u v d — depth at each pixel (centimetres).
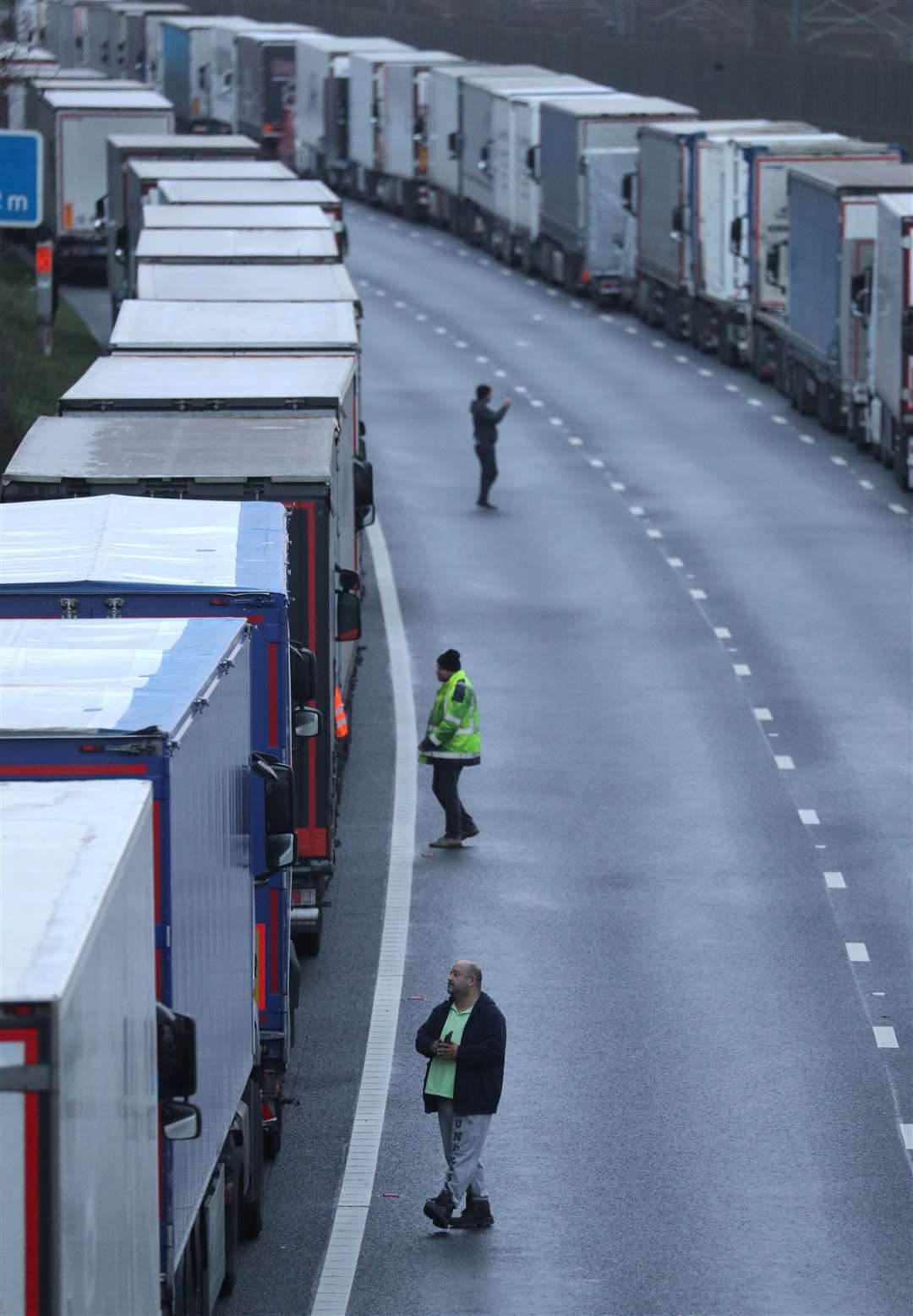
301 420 7756
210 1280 4512
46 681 4188
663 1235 5422
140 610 5381
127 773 3772
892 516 14812
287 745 5625
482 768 9600
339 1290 5109
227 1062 4641
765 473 16238
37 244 17338
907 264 15188
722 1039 6712
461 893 8069
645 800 9156
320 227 14138
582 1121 6128
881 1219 5509
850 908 7875
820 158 19850
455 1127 5431
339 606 8094
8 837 3259
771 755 9738
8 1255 2742
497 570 13325
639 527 14475
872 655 11381
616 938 7606
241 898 4925
